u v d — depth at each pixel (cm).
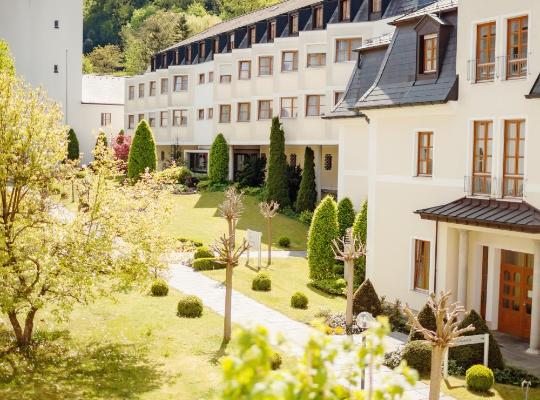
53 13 6388
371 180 2377
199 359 1753
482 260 2078
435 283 2108
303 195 4150
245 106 4972
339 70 4041
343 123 3023
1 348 1738
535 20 1814
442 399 1502
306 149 4181
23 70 6306
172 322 2095
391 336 1986
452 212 1966
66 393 1502
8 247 1581
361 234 2548
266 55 4744
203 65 5659
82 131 6719
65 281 1603
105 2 11181
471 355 1680
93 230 1656
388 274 2312
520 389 1570
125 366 1689
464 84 2017
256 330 423
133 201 1745
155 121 6244
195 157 6022
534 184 1828
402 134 2247
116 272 1675
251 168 4856
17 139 1605
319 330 500
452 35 2091
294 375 445
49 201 1700
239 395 406
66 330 1945
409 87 2183
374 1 3966
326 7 4294
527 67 1834
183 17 8806
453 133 2062
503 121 1916
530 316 1966
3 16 6197
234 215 2933
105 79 7269
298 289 2642
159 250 1719
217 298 2442
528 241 1897
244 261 3130
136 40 10162
